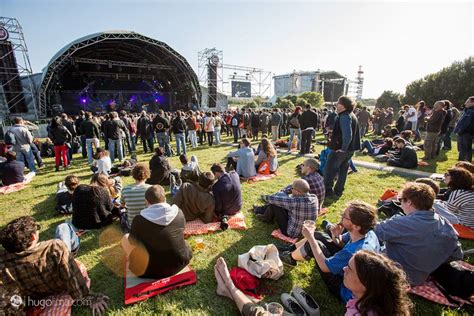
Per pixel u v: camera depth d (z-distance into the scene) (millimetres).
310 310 2072
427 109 10578
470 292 2170
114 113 8094
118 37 18984
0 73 16984
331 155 4633
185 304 2346
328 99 52594
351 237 2186
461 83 21281
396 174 6266
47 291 2113
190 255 2734
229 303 2361
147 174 3580
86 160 8805
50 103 21234
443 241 2094
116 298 2432
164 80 27656
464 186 3152
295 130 9094
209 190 3980
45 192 5566
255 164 6617
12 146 6695
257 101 40469
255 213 4156
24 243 1842
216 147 10828
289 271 2760
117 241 3406
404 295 1291
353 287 1437
